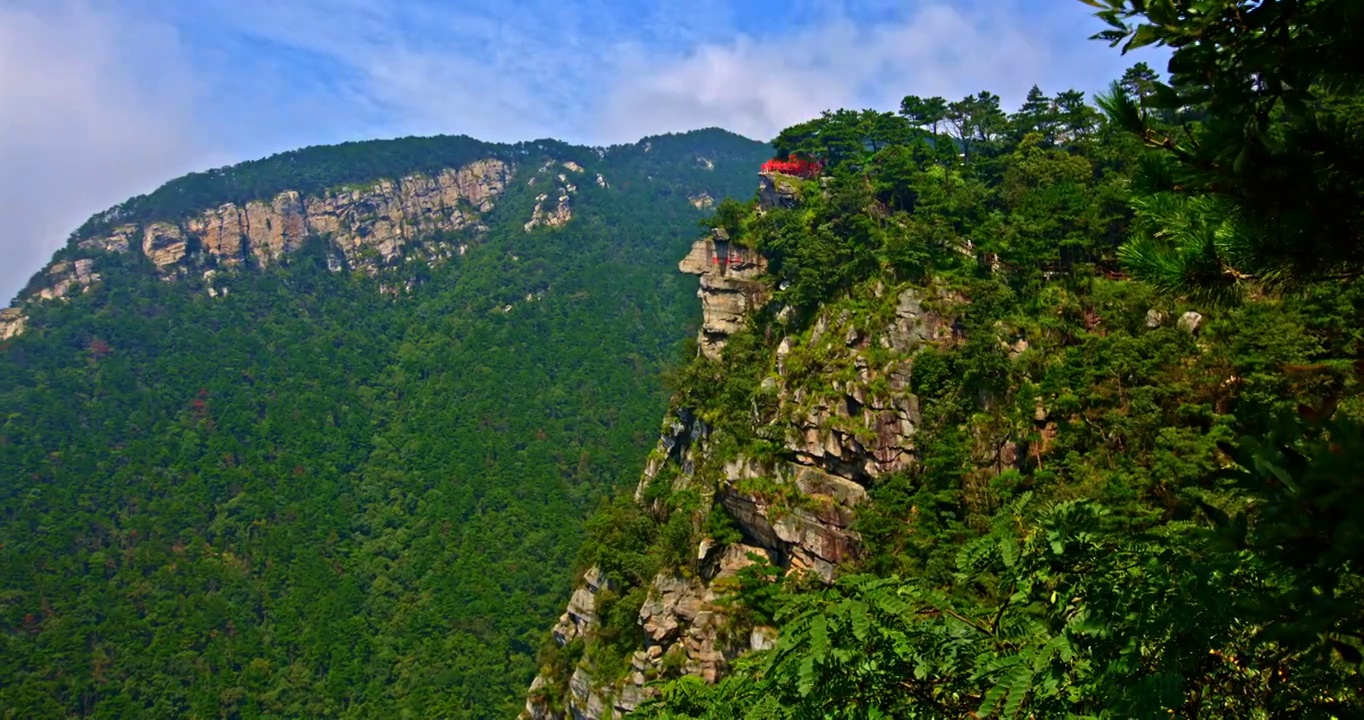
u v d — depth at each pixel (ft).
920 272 185.88
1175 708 25.14
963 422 165.68
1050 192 191.93
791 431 179.63
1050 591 34.22
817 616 35.12
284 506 507.71
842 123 254.47
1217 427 119.44
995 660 30.99
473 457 554.05
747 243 237.04
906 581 37.65
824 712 33.42
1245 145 20.63
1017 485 151.23
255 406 603.67
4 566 394.11
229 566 444.14
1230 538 20.47
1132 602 28.94
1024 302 178.91
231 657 379.96
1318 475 18.20
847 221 208.54
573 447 565.53
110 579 417.49
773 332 216.54
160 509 477.36
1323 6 19.63
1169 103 22.48
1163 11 20.83
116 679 354.54
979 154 249.34
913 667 33.17
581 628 231.30
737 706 44.39
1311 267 22.66
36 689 332.60
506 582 433.07
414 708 358.64
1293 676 25.41
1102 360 156.35
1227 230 23.95
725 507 188.65
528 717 240.12
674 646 180.55
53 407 534.78
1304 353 108.58
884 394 170.50
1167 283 25.91
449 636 396.78
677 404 235.61
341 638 398.21
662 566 191.62
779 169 251.39
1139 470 125.59
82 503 465.47
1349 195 21.09
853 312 183.42
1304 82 20.43
